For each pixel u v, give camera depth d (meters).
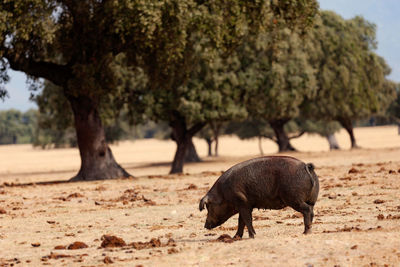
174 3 104.69
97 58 120.62
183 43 109.38
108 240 40.78
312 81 172.25
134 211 66.06
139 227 52.59
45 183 122.56
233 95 160.38
